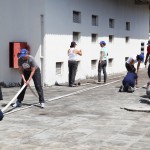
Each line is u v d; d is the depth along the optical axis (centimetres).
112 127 748
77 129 731
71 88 1377
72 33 1609
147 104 1008
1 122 792
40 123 783
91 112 902
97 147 611
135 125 766
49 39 1443
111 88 1376
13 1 1444
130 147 612
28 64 942
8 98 1130
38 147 611
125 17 2225
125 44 2252
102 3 1895
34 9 1423
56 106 987
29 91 1291
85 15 1720
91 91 1292
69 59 1422
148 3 2350
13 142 640
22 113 891
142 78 1784
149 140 654
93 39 1830
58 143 634
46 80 1439
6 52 1442
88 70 1773
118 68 2155
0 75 1448
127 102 1045
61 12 1517
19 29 1445
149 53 1317
